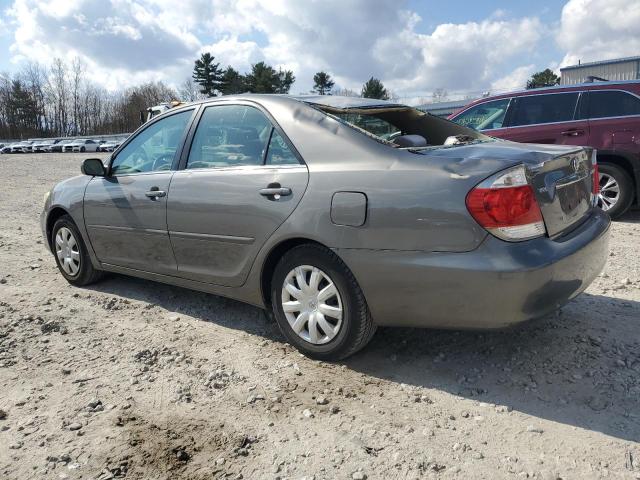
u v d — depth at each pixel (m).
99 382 3.24
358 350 3.34
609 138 7.29
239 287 3.75
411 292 2.97
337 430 2.71
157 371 3.38
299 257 3.38
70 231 5.02
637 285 4.66
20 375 3.33
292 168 3.39
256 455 2.54
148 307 4.52
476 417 2.80
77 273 5.06
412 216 2.90
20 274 5.59
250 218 3.52
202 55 71.06
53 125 86.62
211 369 3.39
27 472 2.43
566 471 2.38
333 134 3.33
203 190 3.81
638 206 7.55
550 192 2.99
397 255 2.96
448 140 3.72
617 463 2.42
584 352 3.44
